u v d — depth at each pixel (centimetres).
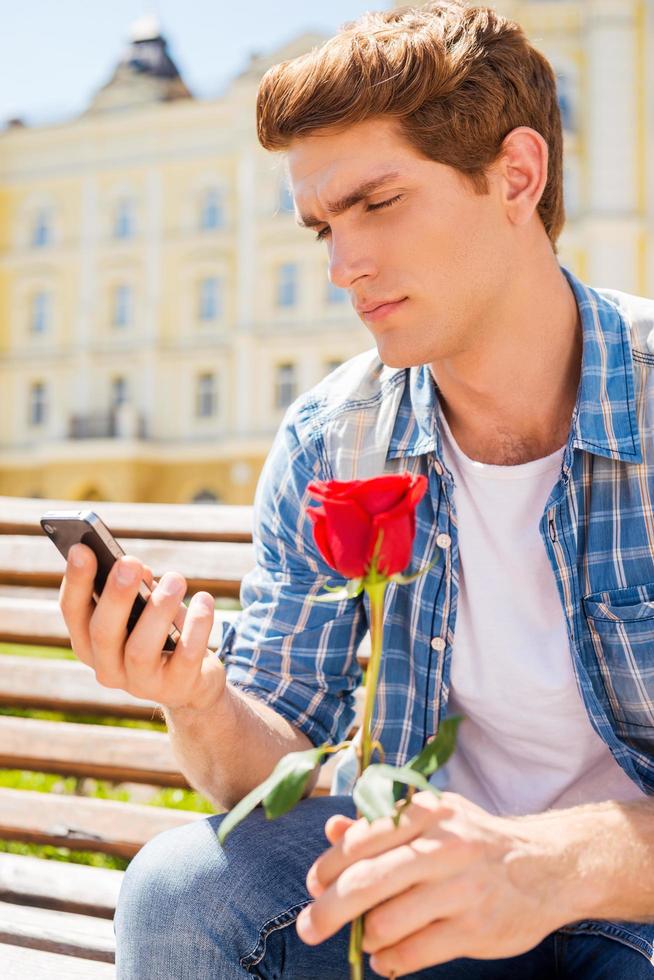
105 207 2481
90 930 132
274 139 110
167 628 95
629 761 109
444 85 105
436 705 117
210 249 2386
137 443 2388
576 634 111
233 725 108
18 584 176
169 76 2520
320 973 97
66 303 2512
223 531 167
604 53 2023
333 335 2266
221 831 76
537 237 115
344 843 83
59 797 159
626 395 114
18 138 2547
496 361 114
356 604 125
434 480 119
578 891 85
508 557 116
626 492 112
